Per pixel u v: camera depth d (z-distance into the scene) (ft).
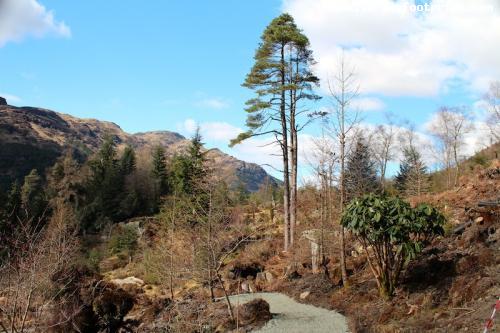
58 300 39.42
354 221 40.24
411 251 38.45
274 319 42.60
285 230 81.05
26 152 326.03
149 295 64.49
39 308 37.76
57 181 177.17
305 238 68.49
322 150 65.82
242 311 43.83
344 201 52.31
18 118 433.07
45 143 374.22
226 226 56.70
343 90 60.03
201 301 52.13
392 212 39.45
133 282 73.72
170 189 160.86
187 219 68.69
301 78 88.28
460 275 37.06
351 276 52.75
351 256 59.11
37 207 133.80
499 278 32.42
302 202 93.30
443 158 155.74
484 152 120.57
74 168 174.81
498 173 62.28
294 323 40.50
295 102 87.35
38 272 37.78
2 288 35.19
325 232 62.75
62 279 41.34
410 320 32.73
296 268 65.41
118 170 174.29
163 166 172.55
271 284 63.87
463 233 45.32
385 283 40.19
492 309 27.89
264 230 100.01
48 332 36.52
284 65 86.38
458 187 68.64
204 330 41.47
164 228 94.58
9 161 304.50
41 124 466.70
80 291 41.91
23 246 38.37
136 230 117.29
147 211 161.27
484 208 48.19
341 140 50.08
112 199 157.99
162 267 67.56
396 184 146.20
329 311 44.45
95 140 547.08
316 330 37.35
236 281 66.64
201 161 102.22
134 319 48.11
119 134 652.07
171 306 49.65
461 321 28.27
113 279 80.28
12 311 34.32
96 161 183.93
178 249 65.10
